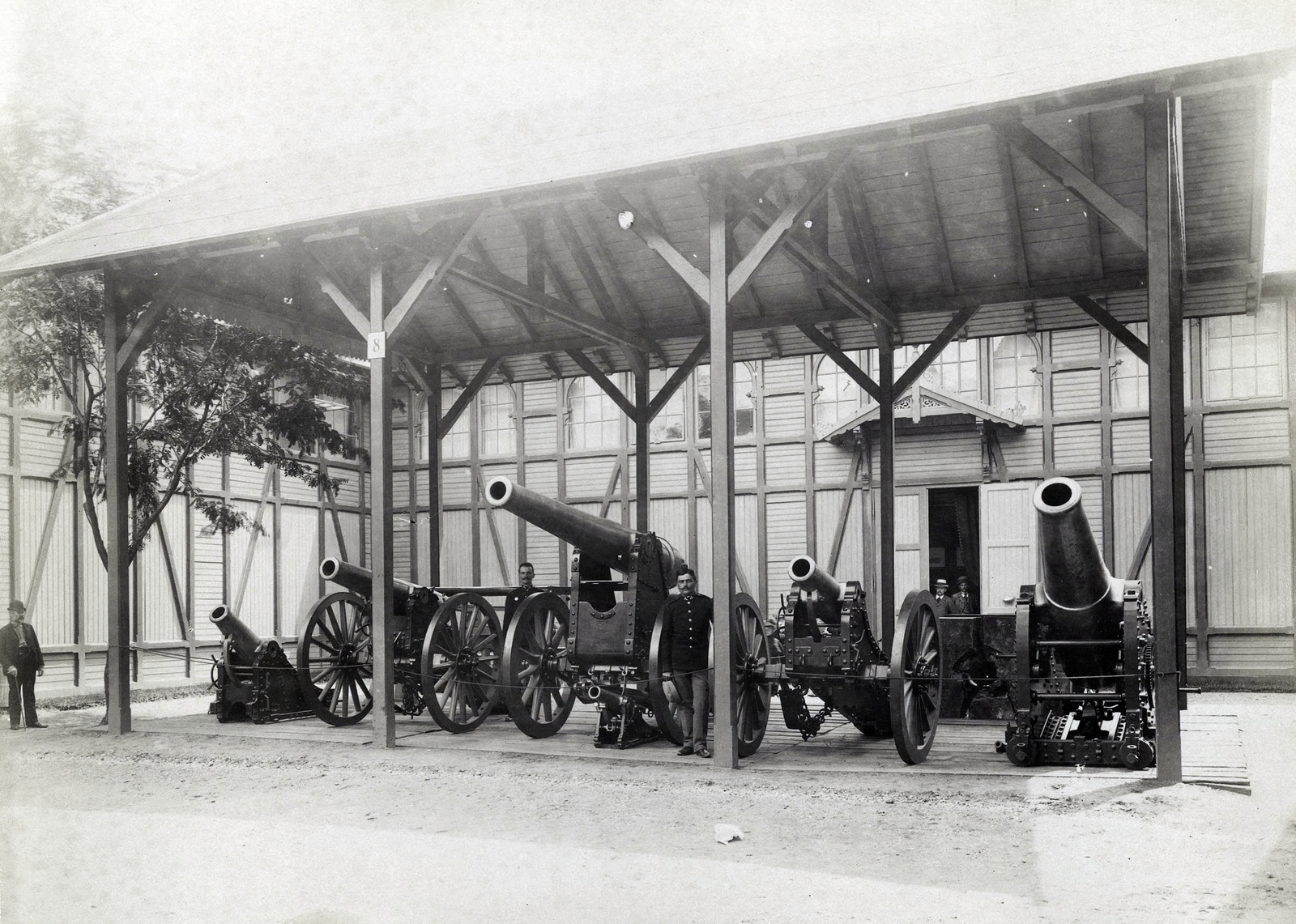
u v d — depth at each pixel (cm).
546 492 1639
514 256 1244
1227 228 1041
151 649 1413
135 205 1091
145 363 1210
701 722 805
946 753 791
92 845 486
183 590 1466
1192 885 450
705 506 1532
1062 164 679
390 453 891
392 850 530
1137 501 1327
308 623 1005
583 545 867
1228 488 1292
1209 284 1244
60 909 378
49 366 1135
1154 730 754
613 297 1261
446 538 1703
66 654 1313
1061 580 717
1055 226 1039
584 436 1627
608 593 929
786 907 426
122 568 994
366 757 825
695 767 755
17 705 1040
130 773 778
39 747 898
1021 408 1384
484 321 1341
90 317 1137
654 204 1129
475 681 989
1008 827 559
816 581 823
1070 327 1273
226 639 1071
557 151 841
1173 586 651
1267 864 482
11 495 1257
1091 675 753
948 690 989
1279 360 1282
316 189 954
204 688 1442
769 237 752
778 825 577
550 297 1099
